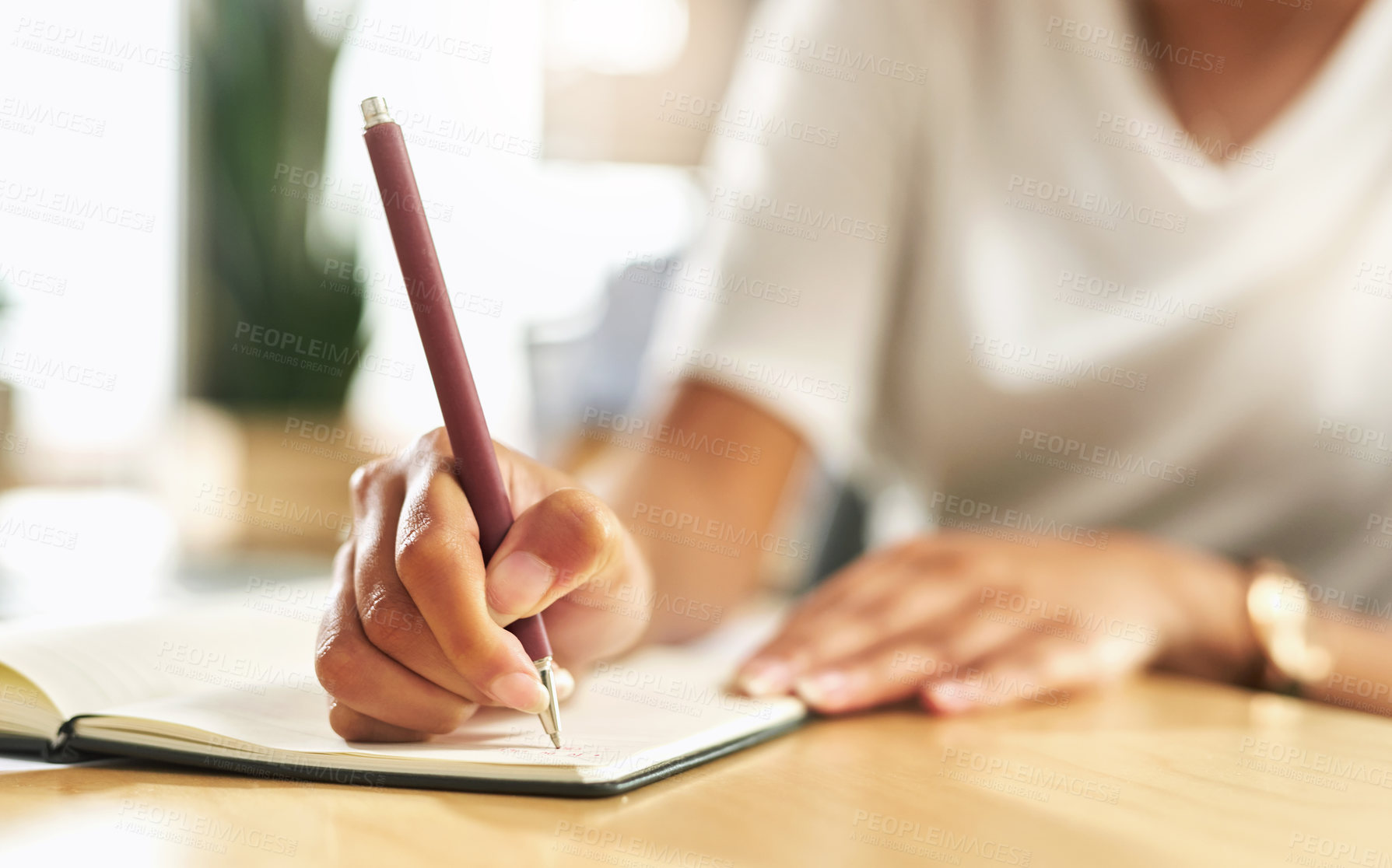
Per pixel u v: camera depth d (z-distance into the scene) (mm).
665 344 990
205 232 2381
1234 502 937
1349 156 872
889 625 604
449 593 364
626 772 377
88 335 2393
